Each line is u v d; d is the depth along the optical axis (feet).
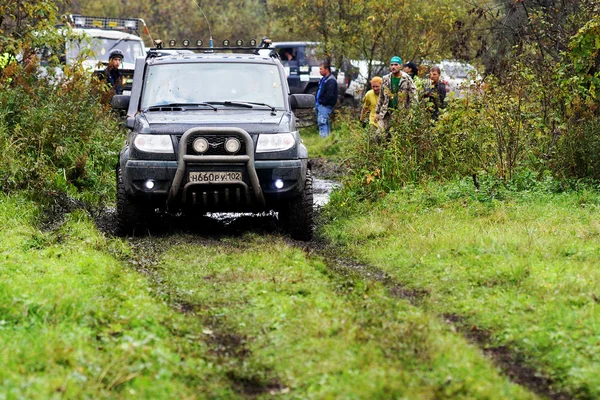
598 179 73.67
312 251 58.13
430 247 54.85
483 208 65.77
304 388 33.24
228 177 61.21
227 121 62.54
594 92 75.46
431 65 134.82
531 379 35.14
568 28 86.89
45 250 53.72
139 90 68.74
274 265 52.06
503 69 86.84
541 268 47.80
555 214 62.49
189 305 44.52
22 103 83.56
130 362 34.04
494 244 53.36
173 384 32.65
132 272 50.19
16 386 30.58
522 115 75.97
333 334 38.63
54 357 33.53
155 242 61.00
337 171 105.81
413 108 81.35
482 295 44.65
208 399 32.45
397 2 138.82
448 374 33.58
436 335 37.42
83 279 46.75
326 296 44.24
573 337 37.50
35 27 93.45
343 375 33.60
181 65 70.03
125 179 62.18
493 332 39.73
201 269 51.55
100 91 98.12
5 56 94.43
